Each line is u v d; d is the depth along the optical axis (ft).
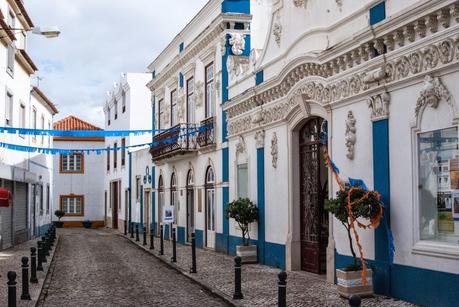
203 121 72.64
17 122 78.54
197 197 76.59
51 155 120.98
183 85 84.74
